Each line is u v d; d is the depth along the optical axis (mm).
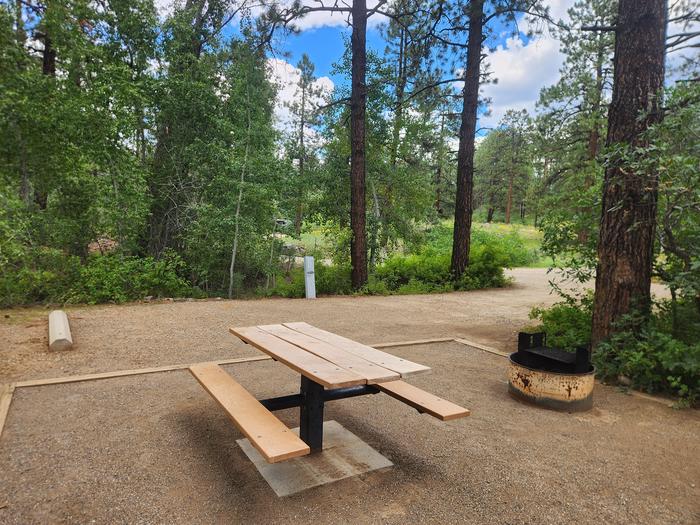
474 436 3492
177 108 12953
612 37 18156
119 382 4512
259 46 12906
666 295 10758
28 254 9375
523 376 4246
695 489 2805
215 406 3932
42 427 3457
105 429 3443
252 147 12922
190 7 14023
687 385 4375
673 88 4504
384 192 16312
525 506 2572
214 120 12930
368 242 15383
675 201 4363
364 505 2551
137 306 9141
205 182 13500
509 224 47500
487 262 13930
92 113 10312
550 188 27094
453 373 5156
